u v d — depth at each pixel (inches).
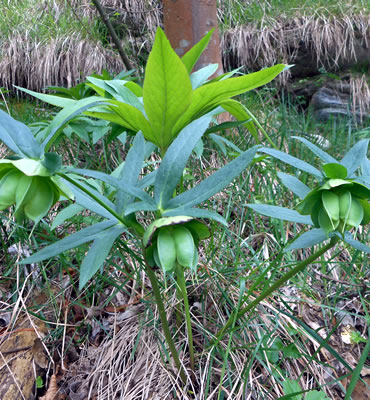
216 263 17.5
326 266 18.9
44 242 17.9
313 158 25.5
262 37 45.0
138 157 11.2
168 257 9.1
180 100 12.8
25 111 32.1
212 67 17.6
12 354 14.5
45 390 14.0
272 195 20.7
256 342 14.0
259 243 19.8
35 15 45.0
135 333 15.2
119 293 17.2
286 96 46.9
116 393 13.7
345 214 9.3
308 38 45.1
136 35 44.4
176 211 9.4
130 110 13.2
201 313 15.4
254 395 13.2
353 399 13.9
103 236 10.0
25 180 8.7
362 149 10.3
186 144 10.0
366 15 44.6
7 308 16.6
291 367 14.5
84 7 44.4
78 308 16.7
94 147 26.0
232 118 29.4
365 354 10.8
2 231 19.5
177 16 24.8
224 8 47.8
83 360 14.9
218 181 9.3
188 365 14.0
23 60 42.3
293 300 16.9
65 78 41.8
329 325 16.5
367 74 45.7
